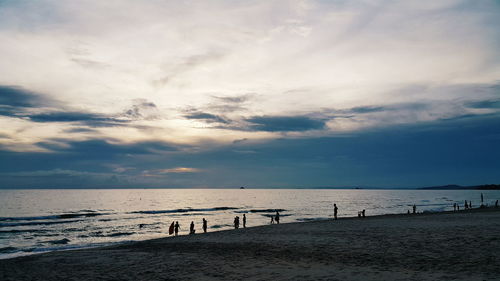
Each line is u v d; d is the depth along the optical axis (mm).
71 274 11648
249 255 13070
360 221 28562
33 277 11602
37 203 122438
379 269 9156
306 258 11586
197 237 22672
